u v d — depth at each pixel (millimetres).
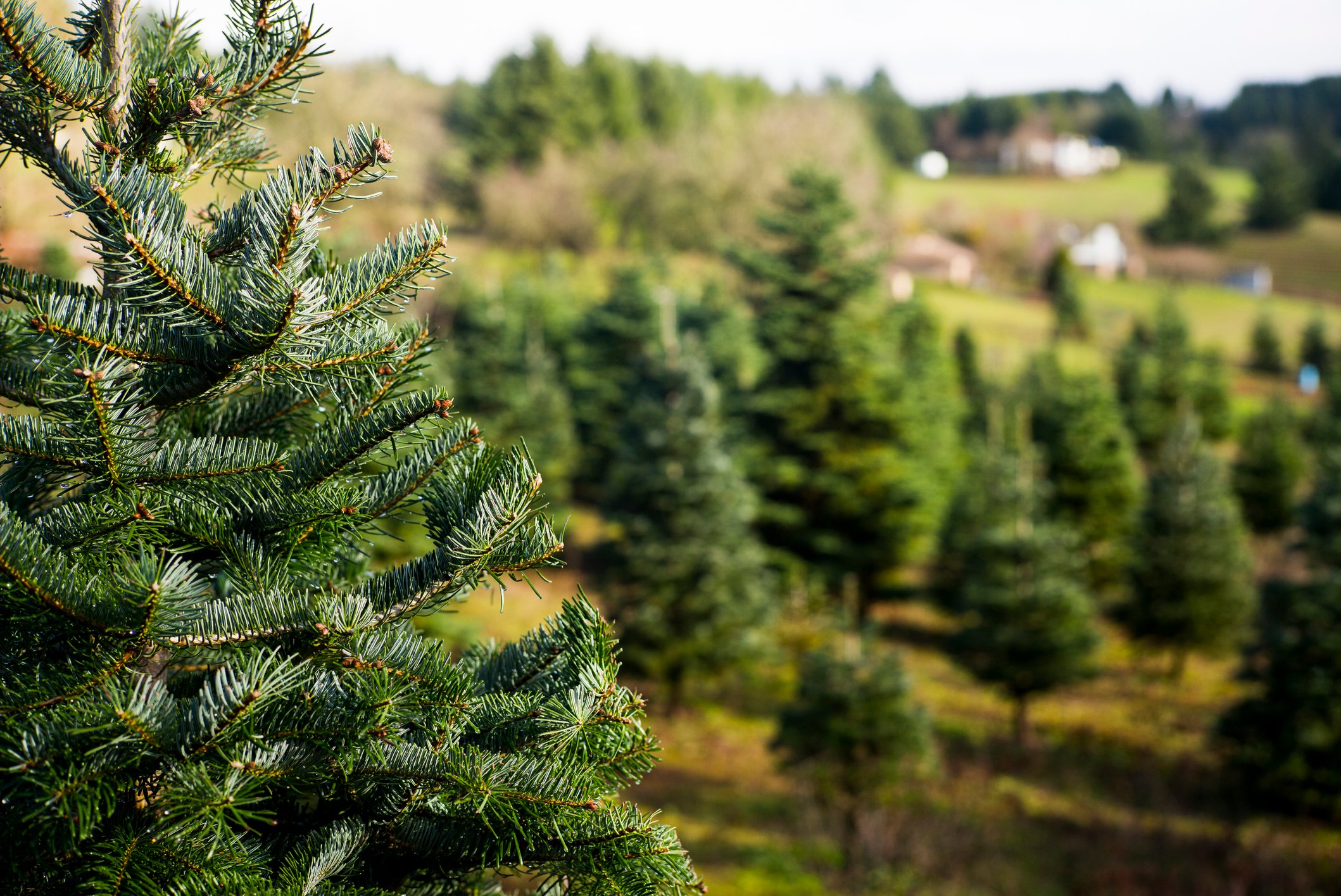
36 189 9367
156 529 2039
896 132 125062
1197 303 81250
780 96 81125
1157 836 13125
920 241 83062
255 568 2121
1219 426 38688
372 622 2109
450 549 2053
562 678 2336
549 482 23828
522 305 32938
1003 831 12945
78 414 1860
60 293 2100
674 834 2072
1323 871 12195
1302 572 24906
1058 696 19219
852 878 11273
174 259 1819
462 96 72812
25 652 2031
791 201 21375
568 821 2037
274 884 2018
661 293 26891
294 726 1930
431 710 2082
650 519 16125
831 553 21500
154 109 2072
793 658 19766
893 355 23438
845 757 11719
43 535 1977
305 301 1838
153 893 1775
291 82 2174
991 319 68625
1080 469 24328
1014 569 16750
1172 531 19766
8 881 1829
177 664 2047
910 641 22172
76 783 1649
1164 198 113688
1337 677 13508
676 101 80250
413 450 2281
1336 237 98000
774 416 21375
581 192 59375
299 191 1889
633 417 17047
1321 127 115875
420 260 2018
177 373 2033
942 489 26844
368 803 2176
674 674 16359
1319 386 54344
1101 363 55875
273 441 2592
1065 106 151375
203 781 1705
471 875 2367
